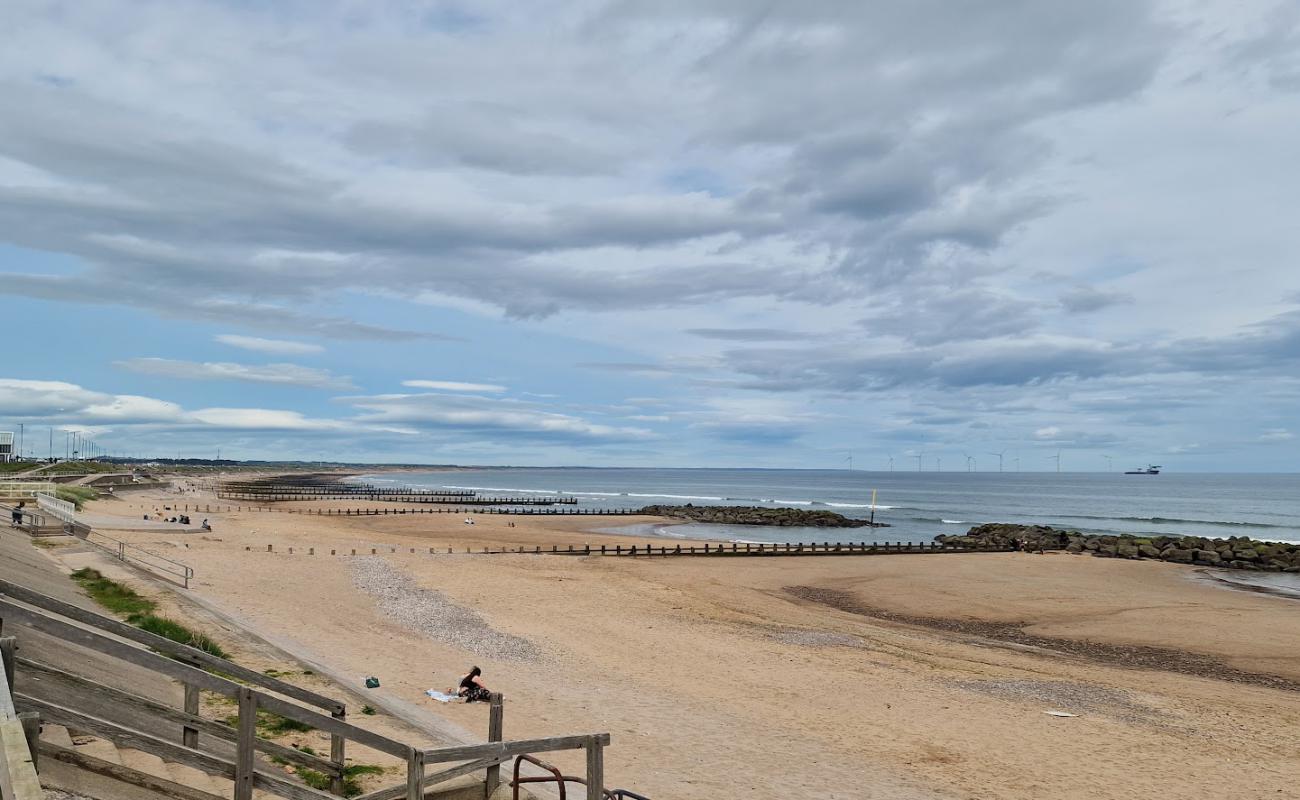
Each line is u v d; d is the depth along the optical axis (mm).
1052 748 18172
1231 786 16125
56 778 7391
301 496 135750
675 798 14109
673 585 43281
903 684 23531
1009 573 51844
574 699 20391
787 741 17969
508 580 41438
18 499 60531
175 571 33250
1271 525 104375
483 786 11078
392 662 22609
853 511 129500
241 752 8148
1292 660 28594
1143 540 68750
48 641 12898
